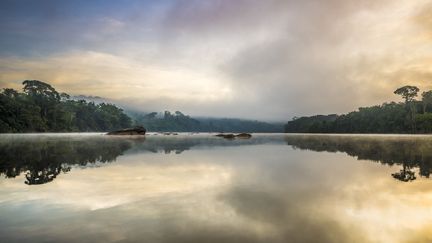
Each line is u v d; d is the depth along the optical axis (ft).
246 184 32.60
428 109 412.36
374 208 23.13
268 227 18.75
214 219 20.22
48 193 28.22
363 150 88.43
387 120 424.05
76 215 21.29
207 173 40.65
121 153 71.92
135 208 22.99
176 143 124.36
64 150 79.05
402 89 406.82
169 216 20.93
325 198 26.22
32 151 75.00
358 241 16.74
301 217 20.70
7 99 324.39
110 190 29.48
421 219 20.52
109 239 16.84
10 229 18.43
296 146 109.09
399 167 48.60
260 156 66.59
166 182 33.73
